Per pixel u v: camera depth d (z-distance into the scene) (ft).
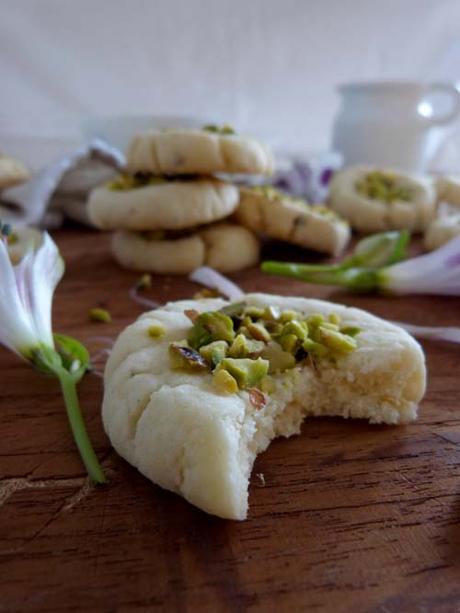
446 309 0.47
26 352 0.30
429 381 0.35
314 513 0.23
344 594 0.20
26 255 0.35
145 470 0.24
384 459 0.27
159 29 0.99
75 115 1.01
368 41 1.08
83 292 0.49
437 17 1.06
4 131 0.98
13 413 0.30
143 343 0.30
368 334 0.32
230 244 0.55
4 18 0.90
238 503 0.23
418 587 0.20
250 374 0.27
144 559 0.21
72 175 0.71
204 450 0.23
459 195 0.73
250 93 1.10
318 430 0.29
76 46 0.97
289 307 0.35
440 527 0.23
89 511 0.23
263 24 1.03
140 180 0.57
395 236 0.54
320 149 1.16
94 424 0.29
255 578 0.20
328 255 0.62
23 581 0.20
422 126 0.85
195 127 0.80
